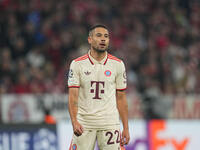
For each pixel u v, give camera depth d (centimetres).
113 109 2053
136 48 5603
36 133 3328
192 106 4388
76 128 1973
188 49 5819
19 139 3275
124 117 2089
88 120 2036
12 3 5700
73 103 2027
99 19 5997
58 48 5306
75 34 5519
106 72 2042
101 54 2055
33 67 4825
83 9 5984
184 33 6081
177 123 3662
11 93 4497
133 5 6334
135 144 3506
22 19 5625
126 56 5416
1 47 5162
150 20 6197
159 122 3622
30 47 5281
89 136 2041
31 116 4138
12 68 4819
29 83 4581
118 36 5834
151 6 6419
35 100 4159
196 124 3712
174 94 5047
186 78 5184
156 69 5216
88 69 2038
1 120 4088
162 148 3572
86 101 2042
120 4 6309
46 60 5209
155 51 5584
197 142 3675
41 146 3316
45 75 4825
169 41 5950
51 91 4603
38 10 5719
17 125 3300
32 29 5384
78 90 2052
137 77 5116
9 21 5441
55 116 4162
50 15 5719
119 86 2080
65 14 5778
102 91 2039
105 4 6225
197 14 6494
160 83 5116
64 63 5253
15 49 5156
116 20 6053
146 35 5962
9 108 4112
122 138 2067
